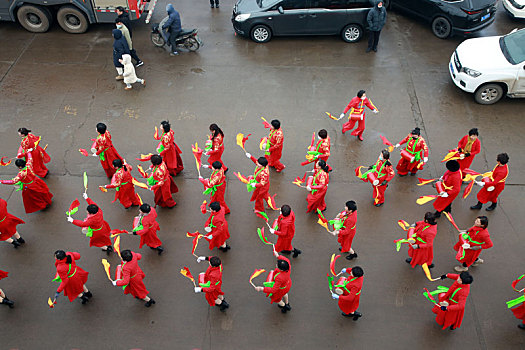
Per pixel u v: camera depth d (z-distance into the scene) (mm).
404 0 14422
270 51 13484
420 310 7512
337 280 7922
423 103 11680
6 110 11250
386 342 7109
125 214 8953
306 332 7223
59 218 8844
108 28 14305
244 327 7270
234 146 10461
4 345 7008
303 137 10711
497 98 11461
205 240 8508
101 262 8109
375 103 11664
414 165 9453
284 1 13078
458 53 11688
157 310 7461
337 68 12820
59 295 7609
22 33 13953
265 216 8234
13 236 8250
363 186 9578
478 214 9023
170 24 12578
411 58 13180
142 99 11734
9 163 9797
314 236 8617
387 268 8102
